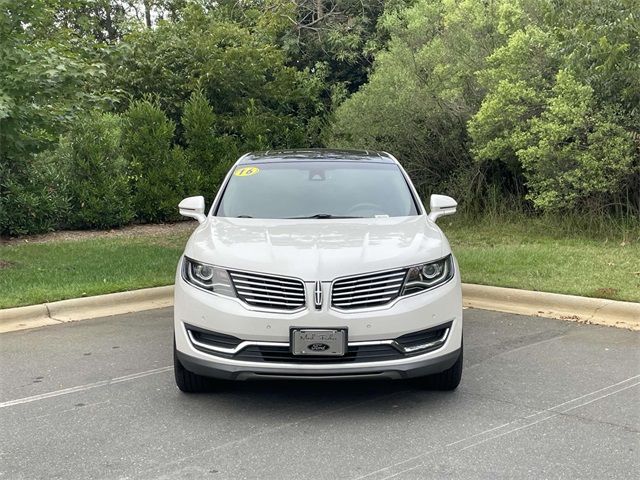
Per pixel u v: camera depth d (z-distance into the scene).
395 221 5.45
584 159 11.12
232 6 24.31
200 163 16.30
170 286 8.58
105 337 6.77
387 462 3.91
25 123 9.49
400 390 5.12
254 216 5.68
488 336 6.62
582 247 10.78
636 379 5.32
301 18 24.17
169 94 18.61
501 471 3.78
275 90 19.89
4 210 13.27
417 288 4.58
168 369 5.74
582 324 7.03
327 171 6.23
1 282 8.74
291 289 4.40
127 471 3.85
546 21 11.15
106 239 13.05
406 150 15.02
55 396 5.11
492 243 11.69
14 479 3.77
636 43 10.48
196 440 4.26
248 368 4.38
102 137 14.98
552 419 4.53
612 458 3.94
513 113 11.93
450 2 14.13
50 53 9.18
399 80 14.25
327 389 5.16
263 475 3.77
